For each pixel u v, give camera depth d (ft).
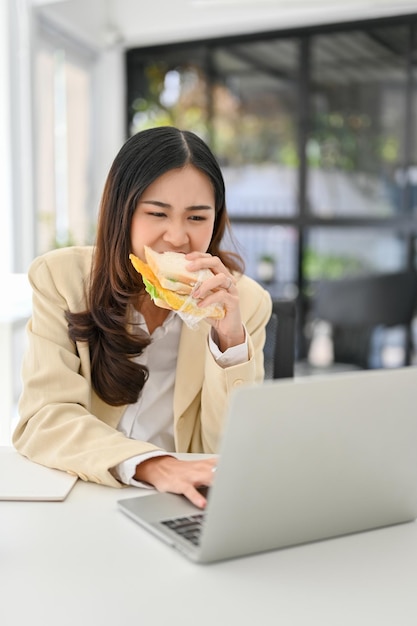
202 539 2.92
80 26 16.92
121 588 2.77
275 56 17.58
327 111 17.21
